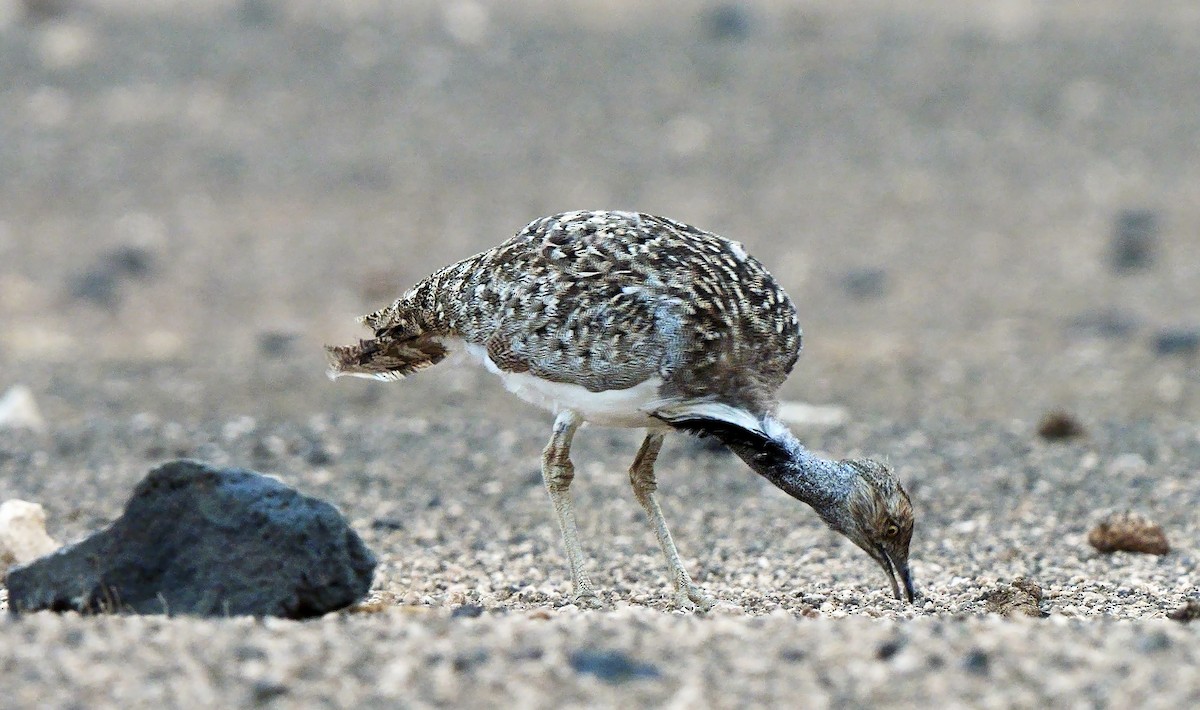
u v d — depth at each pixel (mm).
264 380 37719
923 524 24484
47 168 59125
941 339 43375
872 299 48344
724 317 18156
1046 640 14367
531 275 18406
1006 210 56281
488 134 62875
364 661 13812
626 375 18016
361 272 50875
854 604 19266
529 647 14148
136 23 71812
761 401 18609
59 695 13078
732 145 61906
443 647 14141
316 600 16594
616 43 70750
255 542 16562
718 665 13734
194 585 16625
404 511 25094
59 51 68375
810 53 69500
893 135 62562
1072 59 68375
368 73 67750
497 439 30172
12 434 30438
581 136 62750
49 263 51438
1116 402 35188
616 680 13398
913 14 74000
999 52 69375
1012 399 35625
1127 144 61219
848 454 29172
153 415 34031
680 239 18688
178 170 59531
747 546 23078
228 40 70375
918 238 53906
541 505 25656
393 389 36656
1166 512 24672
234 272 51031
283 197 57594
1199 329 41031
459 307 19109
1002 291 48656
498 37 71438
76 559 17016
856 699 13000
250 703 12961
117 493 26062
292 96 65688
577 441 30203
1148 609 18703
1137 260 50969
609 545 23094
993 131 62750
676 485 26984
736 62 68750
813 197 57594
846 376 38156
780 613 17750
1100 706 12758
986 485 26672
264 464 28297
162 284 50062
